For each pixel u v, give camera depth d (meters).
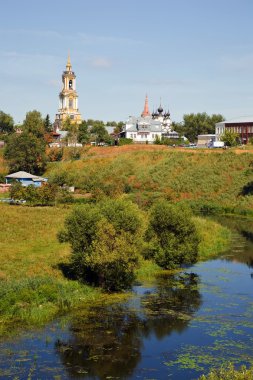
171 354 31.50
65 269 47.03
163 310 39.53
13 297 37.91
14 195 97.38
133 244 44.41
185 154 129.75
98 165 133.12
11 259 48.94
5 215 75.81
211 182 113.62
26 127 160.62
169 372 29.09
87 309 39.38
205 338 34.03
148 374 28.84
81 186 119.88
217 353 31.69
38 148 137.88
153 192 113.12
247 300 42.44
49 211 82.94
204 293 44.41
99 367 29.67
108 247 42.56
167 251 52.78
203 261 57.22
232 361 30.47
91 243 44.09
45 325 35.84
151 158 132.12
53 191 98.81
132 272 46.50
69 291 41.44
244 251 62.53
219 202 105.31
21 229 65.31
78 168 134.25
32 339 33.44
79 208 46.28
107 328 35.56
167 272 51.72
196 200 107.62
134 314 38.47
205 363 30.25
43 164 139.25
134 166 129.25
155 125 185.38
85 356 31.09
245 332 35.16
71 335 34.19
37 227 67.19
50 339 33.47
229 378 23.84
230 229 79.00
